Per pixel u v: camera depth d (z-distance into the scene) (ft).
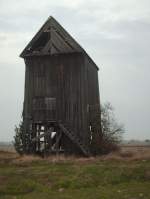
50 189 63.77
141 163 77.20
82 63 113.60
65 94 112.78
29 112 114.21
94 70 132.26
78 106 111.24
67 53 113.70
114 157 87.56
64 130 109.91
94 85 129.80
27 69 116.98
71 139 109.09
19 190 63.62
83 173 69.92
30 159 90.07
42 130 114.73
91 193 58.49
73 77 113.19
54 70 114.73
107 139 114.73
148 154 91.61
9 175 71.31
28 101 115.03
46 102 113.60
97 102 132.87
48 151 109.40
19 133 112.78
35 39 115.85
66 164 81.97
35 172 73.15
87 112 112.88
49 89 114.01
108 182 65.77
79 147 108.47
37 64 116.47
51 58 115.55
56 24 115.65
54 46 115.24
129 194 56.34
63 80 113.70
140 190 58.44
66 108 111.96
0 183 66.80
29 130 112.88
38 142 112.16
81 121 110.11
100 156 100.01
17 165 84.53
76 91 112.27
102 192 58.65
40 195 59.41
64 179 67.21
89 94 119.24
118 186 62.69
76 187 64.08
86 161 84.23
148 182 64.44
